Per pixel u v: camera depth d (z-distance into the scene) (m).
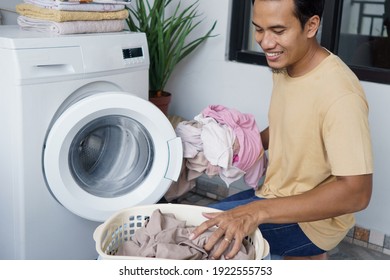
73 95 1.68
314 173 1.37
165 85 2.64
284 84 1.39
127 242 1.28
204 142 1.63
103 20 1.82
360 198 1.21
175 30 2.37
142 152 1.82
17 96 1.51
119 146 1.86
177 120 2.42
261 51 2.46
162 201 2.36
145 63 1.88
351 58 2.25
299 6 1.18
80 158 1.75
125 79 1.82
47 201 1.67
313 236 1.41
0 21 2.26
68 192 1.63
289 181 1.44
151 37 2.29
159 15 2.23
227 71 2.44
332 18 2.13
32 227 1.64
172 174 1.76
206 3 2.42
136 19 2.59
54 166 1.58
